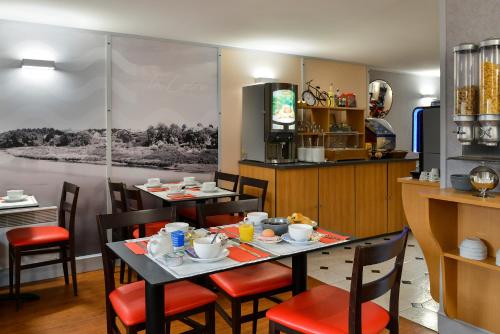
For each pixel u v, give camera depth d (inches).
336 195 201.3
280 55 220.5
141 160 183.5
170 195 154.3
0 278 154.3
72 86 167.3
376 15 155.4
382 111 281.0
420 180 137.0
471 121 99.8
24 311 131.2
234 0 136.9
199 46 195.5
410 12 151.9
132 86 180.1
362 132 232.7
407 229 79.1
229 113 205.6
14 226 143.6
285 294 143.6
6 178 156.7
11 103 156.4
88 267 171.3
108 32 173.3
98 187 174.6
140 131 182.7
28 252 139.1
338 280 154.3
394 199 223.9
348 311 73.2
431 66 264.5
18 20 155.7
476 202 90.7
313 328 71.7
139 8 143.6
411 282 151.4
